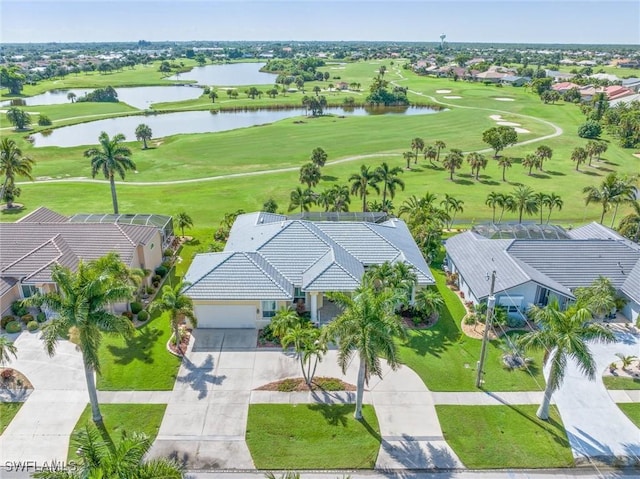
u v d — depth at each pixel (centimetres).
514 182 8281
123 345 3578
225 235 5578
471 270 4409
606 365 3419
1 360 3144
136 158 9656
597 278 4172
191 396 3061
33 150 10106
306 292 3891
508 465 2595
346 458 2619
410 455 2645
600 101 13288
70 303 2531
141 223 5181
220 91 19800
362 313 2603
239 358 3450
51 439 2711
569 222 6488
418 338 3725
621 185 5603
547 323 2773
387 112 16012
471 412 2964
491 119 13838
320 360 3152
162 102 17612
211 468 2548
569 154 10206
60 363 3356
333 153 10150
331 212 5619
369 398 3070
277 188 7694
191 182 8044
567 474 2552
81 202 6931
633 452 2684
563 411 2981
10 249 4288
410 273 3900
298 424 2847
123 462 1730
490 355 3522
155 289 4459
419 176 8612
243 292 3756
